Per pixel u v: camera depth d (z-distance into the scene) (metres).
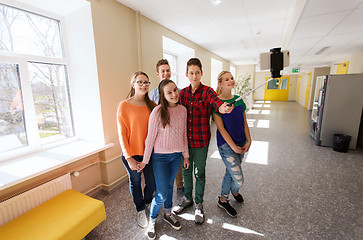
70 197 1.60
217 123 1.55
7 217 1.38
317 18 2.49
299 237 1.54
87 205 1.48
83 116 2.30
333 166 2.88
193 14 2.84
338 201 2.00
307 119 6.88
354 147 3.62
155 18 2.95
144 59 2.86
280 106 11.27
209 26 3.42
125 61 2.48
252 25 3.43
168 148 1.41
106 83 2.20
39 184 1.67
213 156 3.37
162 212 1.90
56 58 2.10
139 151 1.54
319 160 3.13
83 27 2.06
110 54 2.24
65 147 2.11
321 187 2.29
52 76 2.11
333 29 2.98
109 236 1.60
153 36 3.06
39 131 2.02
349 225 1.66
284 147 3.80
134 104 1.53
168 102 1.40
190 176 1.81
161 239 1.55
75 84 2.26
